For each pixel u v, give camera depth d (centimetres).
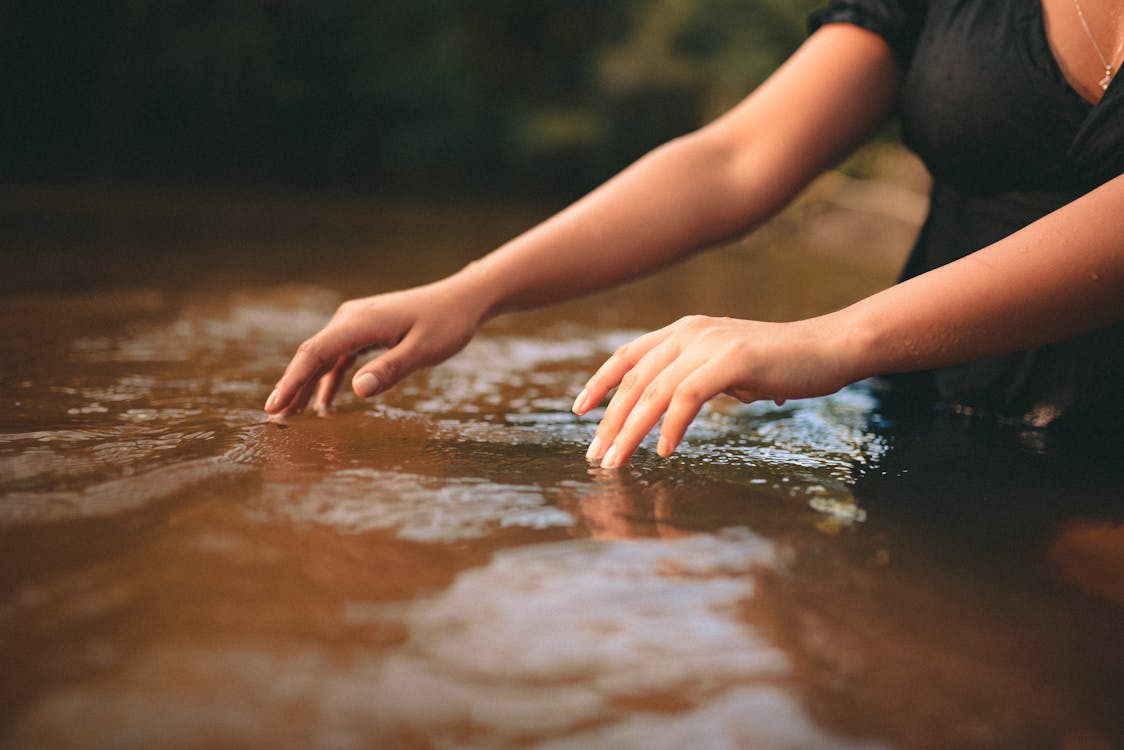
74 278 221
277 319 182
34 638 69
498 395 131
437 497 89
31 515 82
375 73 878
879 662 71
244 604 72
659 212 125
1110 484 101
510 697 66
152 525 81
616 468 99
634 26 1023
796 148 130
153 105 764
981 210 125
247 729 63
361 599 74
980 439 115
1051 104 114
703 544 83
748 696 68
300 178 779
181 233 341
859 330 97
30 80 692
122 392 122
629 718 66
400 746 63
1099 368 117
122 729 63
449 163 899
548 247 121
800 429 117
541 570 78
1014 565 83
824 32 135
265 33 809
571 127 941
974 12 119
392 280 244
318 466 95
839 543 85
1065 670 72
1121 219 96
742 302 244
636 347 100
